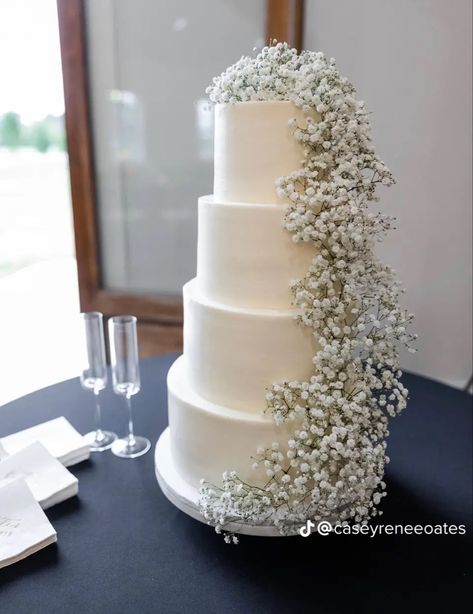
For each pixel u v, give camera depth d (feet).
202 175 6.24
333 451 2.51
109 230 6.71
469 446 3.89
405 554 2.84
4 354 8.71
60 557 2.78
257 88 2.81
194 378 3.17
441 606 2.51
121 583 2.62
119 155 6.40
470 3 5.13
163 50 5.93
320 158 2.72
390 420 4.25
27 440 3.66
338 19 5.43
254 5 5.53
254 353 2.85
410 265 5.98
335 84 2.78
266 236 2.80
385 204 5.82
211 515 2.76
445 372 6.30
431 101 5.47
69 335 9.38
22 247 12.48
